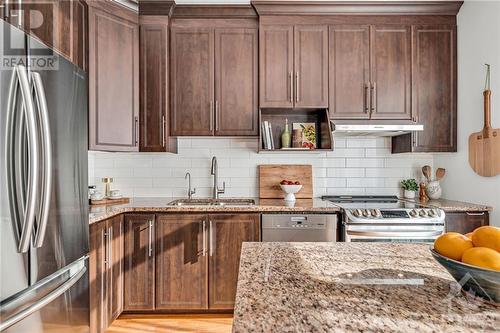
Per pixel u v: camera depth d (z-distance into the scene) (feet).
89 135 7.87
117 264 7.80
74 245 5.50
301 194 10.14
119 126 8.52
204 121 9.21
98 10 8.09
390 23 9.25
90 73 7.91
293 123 10.26
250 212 8.20
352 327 1.98
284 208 8.14
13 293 4.07
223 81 9.23
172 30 9.21
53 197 4.88
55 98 4.97
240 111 9.25
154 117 9.00
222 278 8.18
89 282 6.38
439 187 9.66
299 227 8.11
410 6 9.11
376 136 10.23
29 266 4.33
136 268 8.16
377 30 9.25
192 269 8.18
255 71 9.27
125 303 8.13
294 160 10.27
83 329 5.93
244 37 9.28
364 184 10.27
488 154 8.02
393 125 8.77
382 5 9.09
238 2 9.04
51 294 4.77
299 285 2.71
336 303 2.34
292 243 4.21
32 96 4.42
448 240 2.52
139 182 10.22
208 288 8.18
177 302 8.19
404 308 2.25
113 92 8.39
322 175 10.28
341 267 3.19
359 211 7.77
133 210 8.13
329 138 9.10
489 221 7.98
